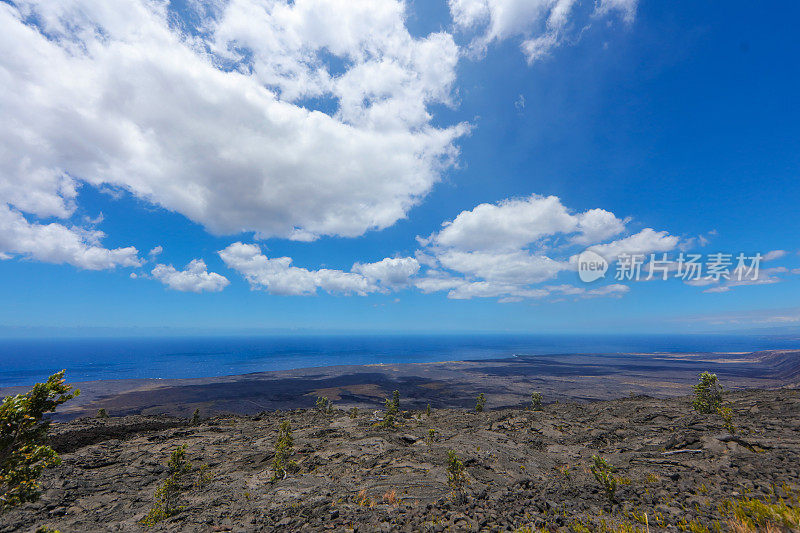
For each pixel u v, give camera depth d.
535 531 10.21
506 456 22.61
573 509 12.12
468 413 48.72
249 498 16.27
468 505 13.13
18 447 8.33
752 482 12.48
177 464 17.00
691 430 23.28
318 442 30.23
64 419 92.69
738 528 8.61
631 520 10.62
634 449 22.34
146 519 14.79
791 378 162.38
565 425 32.59
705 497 11.74
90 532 13.77
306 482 18.42
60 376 9.14
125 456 27.02
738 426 22.45
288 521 12.59
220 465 24.80
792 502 9.62
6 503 7.80
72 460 25.03
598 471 14.40
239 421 47.47
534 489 15.08
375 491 16.11
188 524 13.16
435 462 21.39
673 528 9.56
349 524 11.77
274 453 26.88
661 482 14.37
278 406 107.81
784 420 23.27
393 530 10.87
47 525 14.98
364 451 25.61
